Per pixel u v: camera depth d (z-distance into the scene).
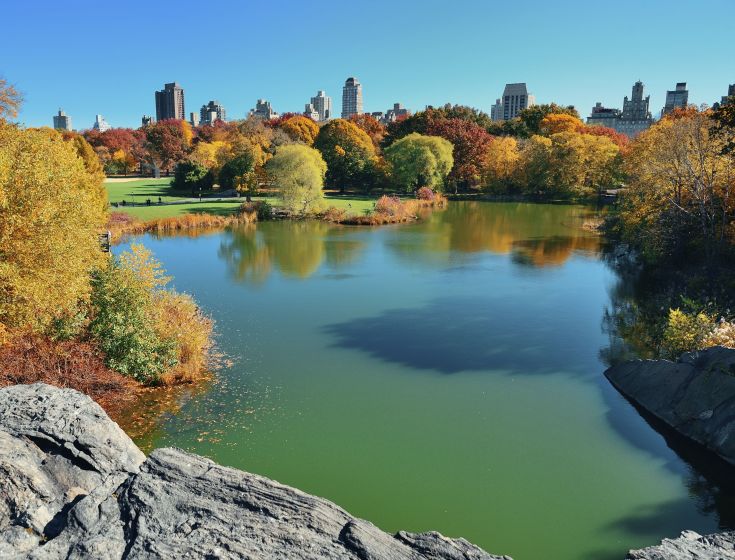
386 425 17.30
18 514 8.49
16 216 16.09
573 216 70.31
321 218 66.31
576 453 15.77
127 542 7.12
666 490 14.06
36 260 16.70
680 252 35.31
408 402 18.84
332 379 20.62
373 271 38.69
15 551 7.29
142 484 8.06
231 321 27.41
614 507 13.42
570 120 119.19
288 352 23.25
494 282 35.59
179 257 43.31
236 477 8.30
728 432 15.39
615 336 25.36
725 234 32.62
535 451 15.88
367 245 49.19
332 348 23.81
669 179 35.78
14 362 16.78
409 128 119.44
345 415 17.89
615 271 38.56
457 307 29.97
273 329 26.20
